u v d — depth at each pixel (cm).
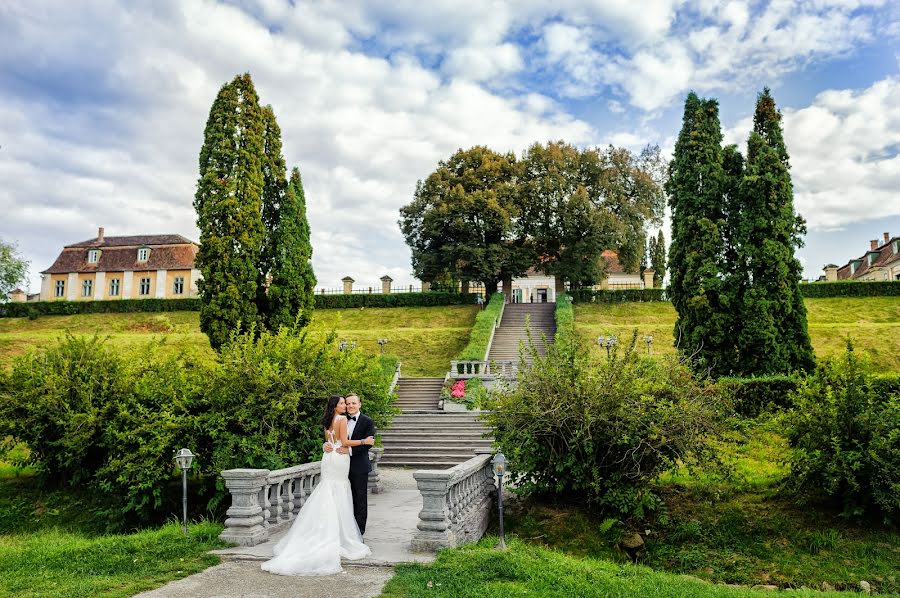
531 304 4872
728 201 2312
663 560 1098
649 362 1294
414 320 4706
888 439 1112
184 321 4741
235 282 2581
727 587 876
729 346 2212
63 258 6328
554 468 1241
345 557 762
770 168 2212
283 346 1389
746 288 2197
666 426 1189
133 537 883
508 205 4691
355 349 1493
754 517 1197
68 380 1409
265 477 888
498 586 664
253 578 684
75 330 4634
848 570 1026
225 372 1301
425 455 2014
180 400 1319
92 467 1434
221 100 2681
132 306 5078
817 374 1295
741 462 1456
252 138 2681
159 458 1273
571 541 1138
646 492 1177
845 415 1162
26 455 1582
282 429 1270
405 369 3503
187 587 650
